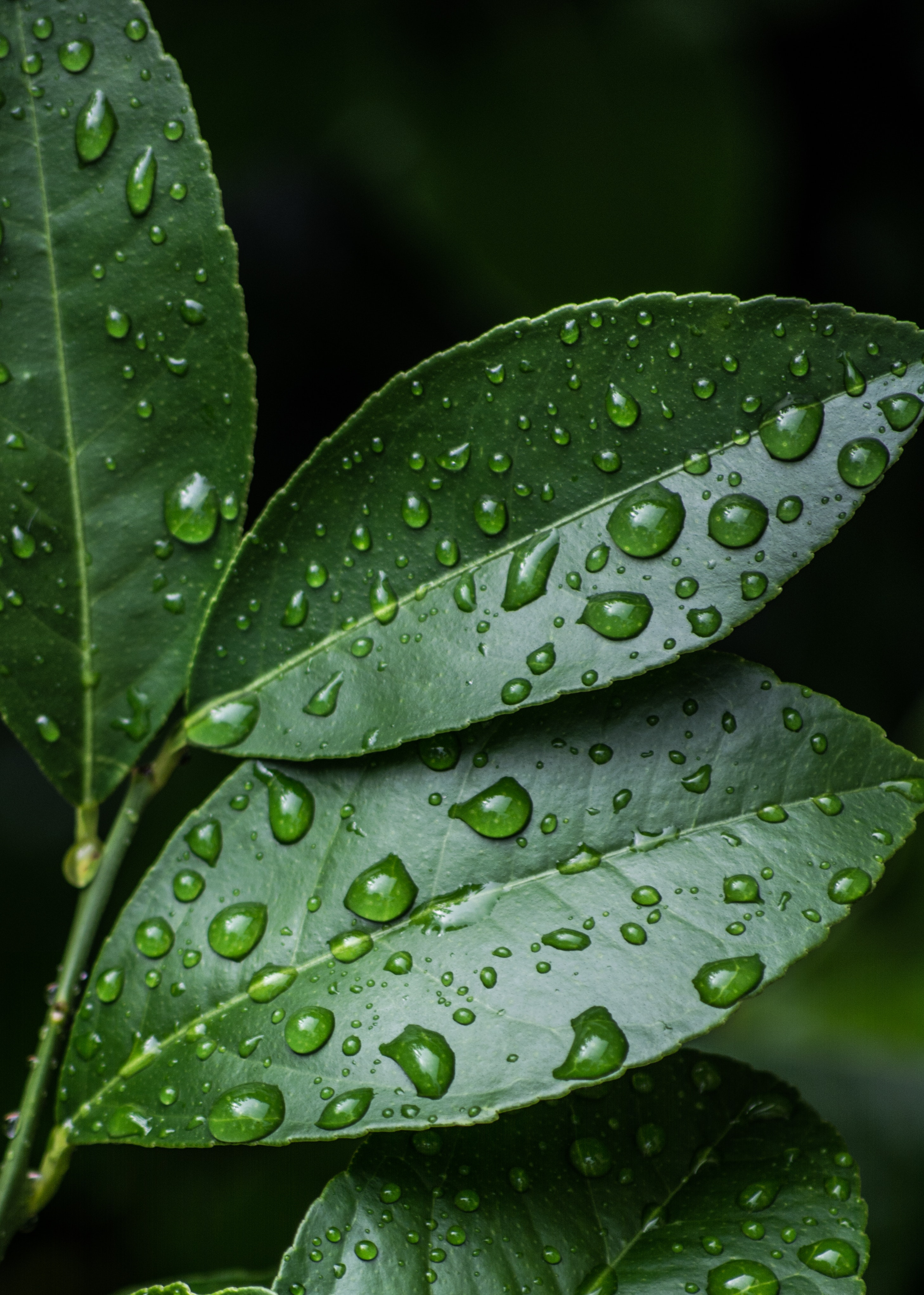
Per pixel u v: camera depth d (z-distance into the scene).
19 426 0.39
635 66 0.53
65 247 0.39
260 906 0.38
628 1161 0.38
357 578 0.39
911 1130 0.58
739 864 0.38
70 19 0.39
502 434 0.39
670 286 0.51
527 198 0.52
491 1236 0.38
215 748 0.39
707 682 0.38
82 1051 0.38
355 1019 0.38
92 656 0.40
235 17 0.53
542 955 0.38
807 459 0.38
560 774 0.38
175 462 0.40
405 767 0.39
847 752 0.38
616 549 0.38
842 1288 0.37
